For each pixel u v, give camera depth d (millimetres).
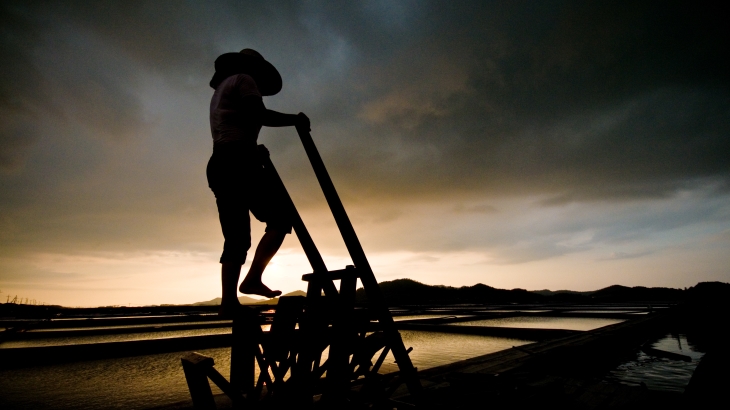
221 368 8758
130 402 6051
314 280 1555
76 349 9516
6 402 6043
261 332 1480
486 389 3619
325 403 1445
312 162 1631
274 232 1590
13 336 15328
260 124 1681
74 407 5824
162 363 9227
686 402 3129
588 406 3414
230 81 1647
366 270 1579
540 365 5305
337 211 1604
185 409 3430
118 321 21328
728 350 4758
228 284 1428
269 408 1434
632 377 7211
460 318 22688
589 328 18844
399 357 1551
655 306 34656
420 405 1535
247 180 1526
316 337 1460
